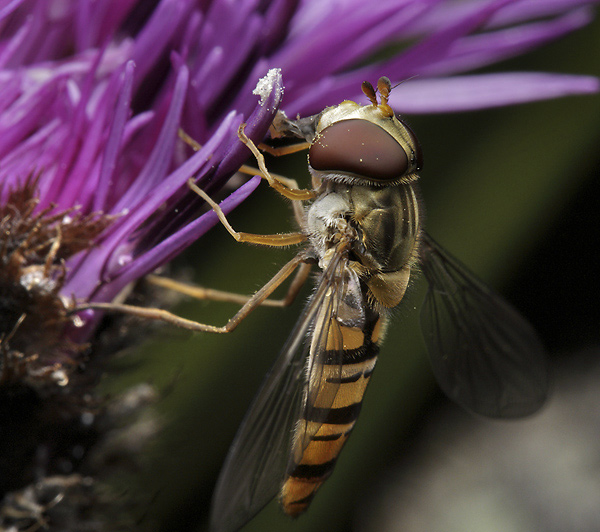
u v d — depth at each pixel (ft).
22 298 0.19
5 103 0.20
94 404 0.20
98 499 0.21
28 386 0.20
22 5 0.21
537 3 0.22
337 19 0.21
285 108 0.21
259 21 0.20
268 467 0.20
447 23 0.21
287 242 0.20
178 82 0.19
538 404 0.22
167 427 0.22
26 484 0.20
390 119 0.20
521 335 0.22
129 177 0.20
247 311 0.20
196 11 0.20
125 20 0.21
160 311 0.20
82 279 0.20
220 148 0.19
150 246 0.20
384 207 0.20
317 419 0.20
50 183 0.20
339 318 0.20
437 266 0.22
